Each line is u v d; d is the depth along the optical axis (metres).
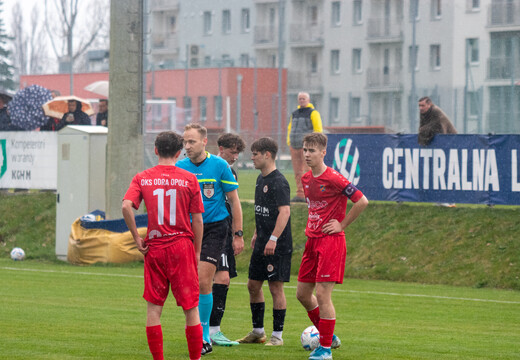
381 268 46.94
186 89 150.50
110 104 52.44
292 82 172.38
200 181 26.08
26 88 69.00
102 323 29.75
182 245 21.67
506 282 42.75
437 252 46.69
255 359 23.61
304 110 55.22
